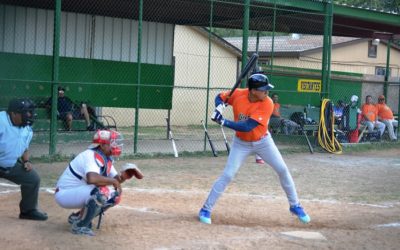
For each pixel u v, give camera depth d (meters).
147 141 15.49
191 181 9.48
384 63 27.67
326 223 6.79
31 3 14.77
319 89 15.39
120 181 5.70
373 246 5.74
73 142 13.13
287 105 15.88
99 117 16.67
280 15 15.80
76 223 5.64
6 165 5.88
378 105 17.53
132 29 17.23
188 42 23.39
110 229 5.90
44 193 7.90
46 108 13.29
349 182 10.05
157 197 7.92
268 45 26.23
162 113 22.19
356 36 19.86
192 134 18.62
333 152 14.54
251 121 6.34
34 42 15.62
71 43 16.27
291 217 7.05
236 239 5.73
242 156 6.59
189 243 5.50
